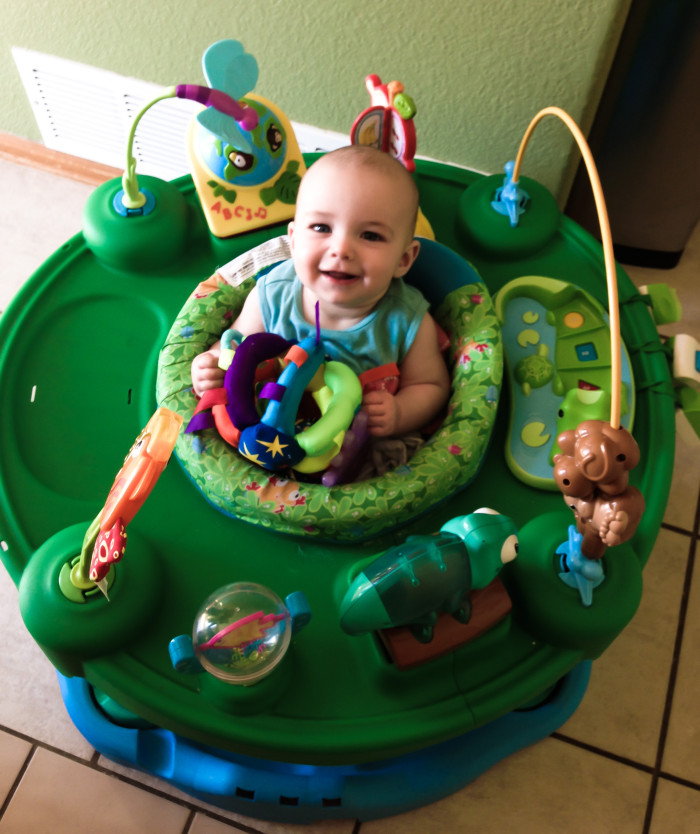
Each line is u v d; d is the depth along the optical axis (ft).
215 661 2.54
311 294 3.28
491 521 2.62
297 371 2.89
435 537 2.63
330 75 4.10
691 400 3.39
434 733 2.72
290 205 3.75
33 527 3.11
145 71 4.42
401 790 3.22
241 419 2.92
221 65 3.00
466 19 3.63
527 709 3.47
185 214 3.75
